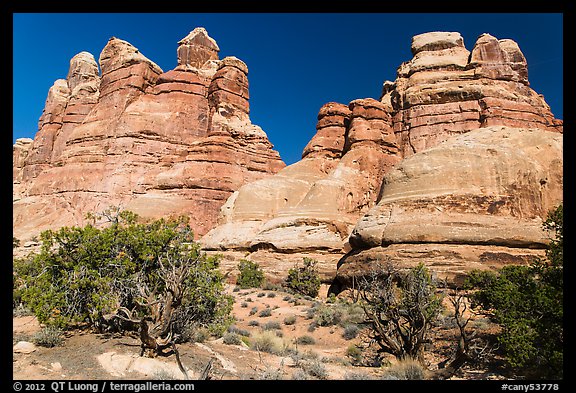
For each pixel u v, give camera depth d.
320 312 21.09
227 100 69.00
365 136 51.59
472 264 24.12
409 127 52.50
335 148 56.22
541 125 49.53
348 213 45.53
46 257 12.46
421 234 26.20
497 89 50.44
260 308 24.77
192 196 56.16
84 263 12.40
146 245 13.18
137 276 12.23
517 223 25.98
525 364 10.38
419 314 11.83
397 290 14.03
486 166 28.67
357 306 22.83
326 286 36.44
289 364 10.79
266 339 13.65
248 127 69.25
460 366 10.16
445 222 26.42
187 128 65.06
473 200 27.66
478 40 54.28
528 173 28.20
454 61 54.78
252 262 38.22
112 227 13.54
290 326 19.27
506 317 11.27
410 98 53.16
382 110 53.78
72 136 64.69
